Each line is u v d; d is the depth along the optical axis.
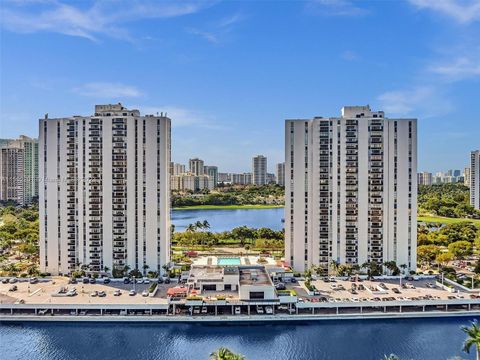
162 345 153.12
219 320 173.12
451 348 150.25
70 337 160.38
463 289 199.75
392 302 179.75
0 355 146.38
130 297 189.12
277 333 163.12
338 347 151.00
